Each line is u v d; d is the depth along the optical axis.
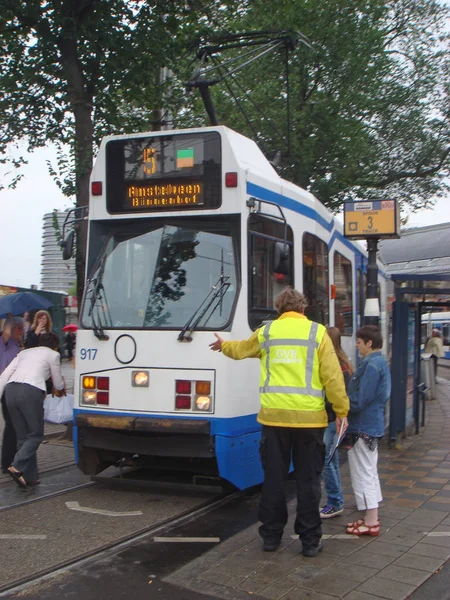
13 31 10.86
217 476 6.66
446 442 9.55
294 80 16.66
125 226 6.86
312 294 8.00
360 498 5.33
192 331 6.19
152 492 6.83
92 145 10.38
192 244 6.54
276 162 10.52
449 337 36.31
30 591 4.35
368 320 9.27
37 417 7.04
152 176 6.70
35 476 7.20
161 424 6.10
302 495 4.84
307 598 4.14
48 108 11.04
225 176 6.40
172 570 4.69
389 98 18.88
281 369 4.84
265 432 4.93
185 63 12.59
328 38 16.55
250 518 5.98
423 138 19.44
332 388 4.79
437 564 4.68
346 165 16.61
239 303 6.21
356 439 5.32
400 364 9.12
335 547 5.04
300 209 7.69
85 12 10.40
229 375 6.07
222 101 16.61
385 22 18.78
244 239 6.34
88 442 6.60
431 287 9.34
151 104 12.18
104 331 6.55
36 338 7.55
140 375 6.34
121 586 4.42
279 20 15.22
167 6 11.12
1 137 10.98
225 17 13.13
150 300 6.52
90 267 6.89
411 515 5.85
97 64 10.91
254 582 4.40
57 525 5.71
